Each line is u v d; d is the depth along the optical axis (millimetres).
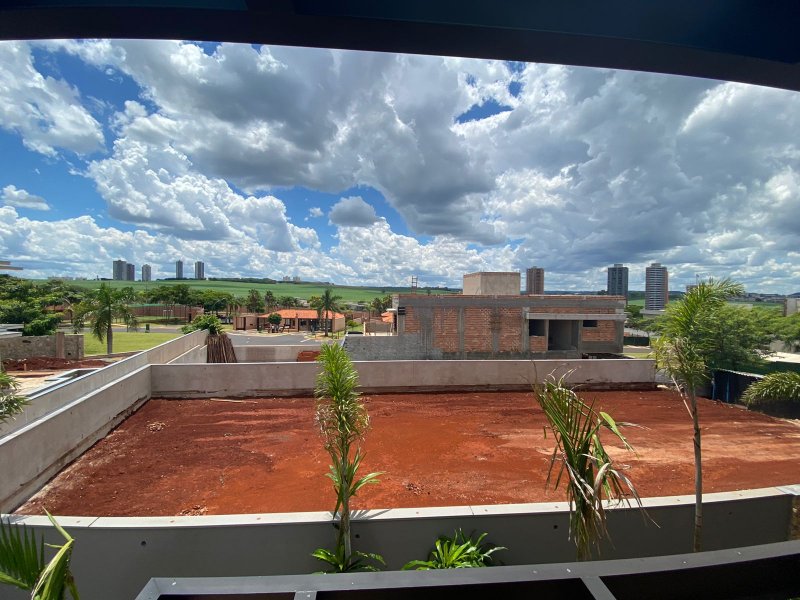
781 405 11109
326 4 2670
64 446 7352
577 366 13602
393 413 10844
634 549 4574
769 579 1866
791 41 3006
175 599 1604
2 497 5645
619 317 27266
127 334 50250
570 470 2861
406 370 12891
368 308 121438
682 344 4246
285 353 26641
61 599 2047
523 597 1688
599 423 2959
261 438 8938
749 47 3037
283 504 6066
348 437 4250
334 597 1638
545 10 2793
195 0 2586
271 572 4137
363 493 6414
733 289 4199
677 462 7965
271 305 122250
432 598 1663
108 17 2656
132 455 7969
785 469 7727
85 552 3982
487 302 26312
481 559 3893
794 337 35281
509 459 7867
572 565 1795
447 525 4297
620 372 13812
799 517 4781
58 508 5949
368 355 25484
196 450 8242
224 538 4078
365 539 4230
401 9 2727
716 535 4742
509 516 4348
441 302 25969
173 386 12008
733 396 12828
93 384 11266
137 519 4137
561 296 26984
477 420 10312
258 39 2969
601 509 2771
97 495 6352
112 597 4004
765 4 2848
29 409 8578
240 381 12188
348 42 2967
